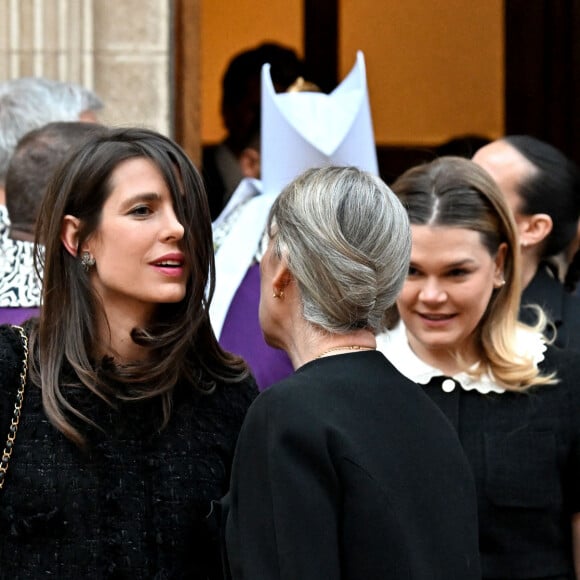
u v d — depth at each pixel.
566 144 28.06
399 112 28.27
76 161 10.80
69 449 10.47
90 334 10.74
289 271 10.00
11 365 10.60
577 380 12.69
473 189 12.68
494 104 28.22
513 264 12.87
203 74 27.97
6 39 19.95
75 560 10.34
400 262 9.98
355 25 28.12
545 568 12.33
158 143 10.91
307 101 15.62
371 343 10.10
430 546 9.53
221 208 23.09
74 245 10.80
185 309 10.89
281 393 9.59
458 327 12.61
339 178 10.01
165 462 10.68
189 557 10.61
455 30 28.11
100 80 20.31
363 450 9.50
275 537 9.25
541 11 27.94
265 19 27.98
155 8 20.34
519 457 12.41
